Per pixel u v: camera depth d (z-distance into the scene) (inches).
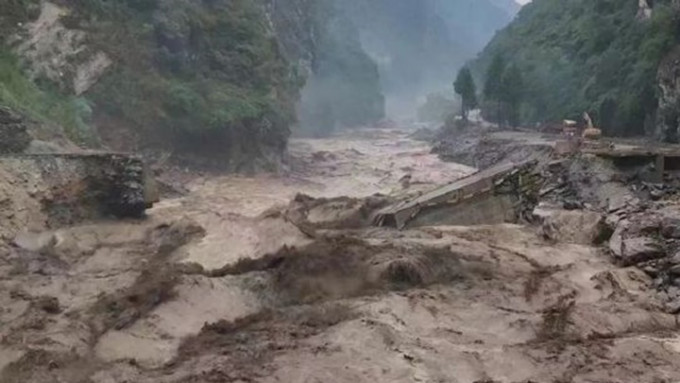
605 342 690.2
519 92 3481.8
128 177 1261.1
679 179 1317.7
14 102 1440.7
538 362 634.2
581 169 1384.1
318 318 740.7
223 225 1175.6
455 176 2245.3
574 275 925.8
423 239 1102.4
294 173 2418.8
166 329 701.3
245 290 812.0
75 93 1900.8
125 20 2233.0
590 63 3189.0
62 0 2031.3
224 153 2271.2
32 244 1006.4
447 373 606.9
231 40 2620.6
